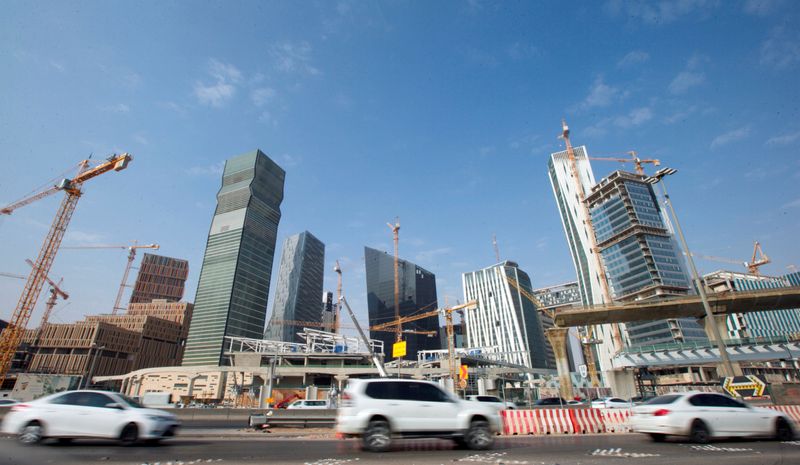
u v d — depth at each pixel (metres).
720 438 14.30
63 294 165.50
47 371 149.12
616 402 36.88
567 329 64.94
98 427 12.31
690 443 13.05
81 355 152.38
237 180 199.50
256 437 17.20
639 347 68.25
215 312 164.88
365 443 11.30
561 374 62.34
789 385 21.73
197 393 107.31
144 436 12.48
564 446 12.56
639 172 188.00
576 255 194.50
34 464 9.20
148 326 182.88
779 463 9.34
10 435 14.57
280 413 25.06
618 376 67.25
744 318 168.62
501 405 29.22
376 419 11.53
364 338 49.59
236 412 26.45
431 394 12.13
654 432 13.26
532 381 111.44
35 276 82.00
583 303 187.00
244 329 167.25
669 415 13.10
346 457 10.45
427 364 114.06
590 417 18.28
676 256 166.38
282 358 116.94
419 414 11.69
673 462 9.56
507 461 9.77
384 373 48.53
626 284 168.50
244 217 185.25
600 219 185.00
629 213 171.50
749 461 9.64
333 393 72.19
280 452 11.52
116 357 164.38
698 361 62.78
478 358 120.62
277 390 96.00
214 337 159.00
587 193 199.88
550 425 17.75
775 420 13.82
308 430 21.41
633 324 156.75
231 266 173.12
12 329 79.38
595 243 186.62
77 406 12.52
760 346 60.06
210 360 154.75
